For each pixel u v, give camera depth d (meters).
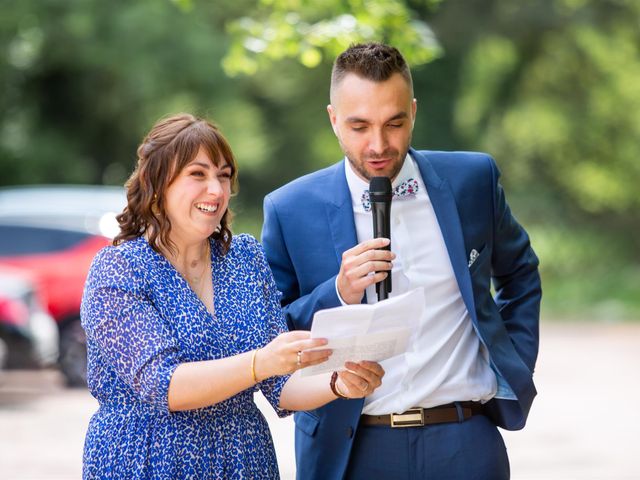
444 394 4.29
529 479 8.97
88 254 13.92
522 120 33.03
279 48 7.35
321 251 4.39
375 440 4.31
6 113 28.73
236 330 3.90
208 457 3.76
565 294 27.36
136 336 3.69
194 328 3.78
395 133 4.10
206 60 27.03
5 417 11.86
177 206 3.81
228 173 3.91
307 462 4.42
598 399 12.97
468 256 4.40
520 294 4.69
